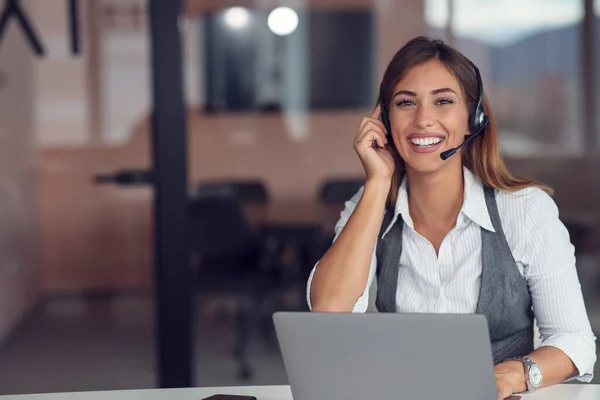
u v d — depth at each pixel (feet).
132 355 22.35
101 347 22.90
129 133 25.32
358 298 9.14
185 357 18.81
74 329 23.86
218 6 27.73
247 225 23.30
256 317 23.04
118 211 24.95
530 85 24.62
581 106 24.25
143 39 25.34
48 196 24.71
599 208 24.07
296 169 27.78
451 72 8.93
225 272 23.06
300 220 26.73
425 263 9.30
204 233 22.93
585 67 24.23
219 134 27.76
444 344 6.61
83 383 20.17
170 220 18.60
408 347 6.69
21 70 23.91
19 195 23.71
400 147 9.07
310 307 9.14
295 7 27.63
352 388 6.93
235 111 27.76
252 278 23.16
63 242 24.68
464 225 9.20
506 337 9.19
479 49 25.36
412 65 9.00
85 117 24.85
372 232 9.02
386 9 27.20
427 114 8.87
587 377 8.91
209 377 20.08
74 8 24.30
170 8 18.26
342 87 27.71
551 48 24.48
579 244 23.81
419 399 6.82
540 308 9.07
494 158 9.23
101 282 24.90
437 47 9.09
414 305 9.36
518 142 24.67
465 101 8.99
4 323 22.97
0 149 22.53
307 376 7.01
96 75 25.08
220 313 22.98
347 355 6.85
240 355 21.20
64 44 24.48
